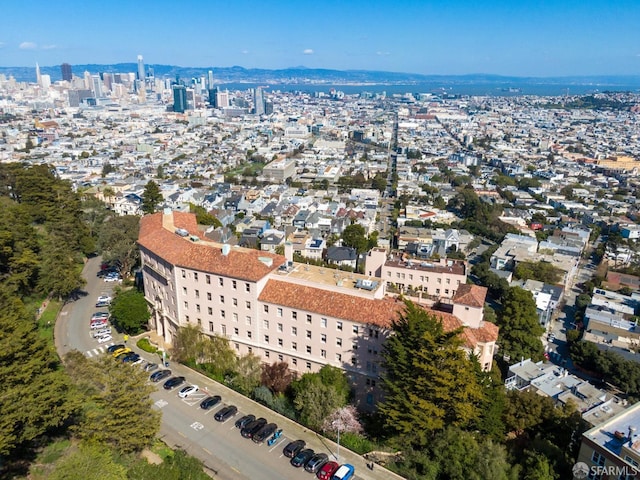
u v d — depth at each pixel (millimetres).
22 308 98250
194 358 112062
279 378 103188
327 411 89312
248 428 88375
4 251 127875
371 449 85125
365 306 99125
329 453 84500
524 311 133000
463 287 108250
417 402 78375
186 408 96375
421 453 78812
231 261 110500
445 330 94688
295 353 106438
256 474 79375
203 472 72875
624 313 167375
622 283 198500
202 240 130250
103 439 73250
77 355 101375
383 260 149125
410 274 141625
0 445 61688
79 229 184125
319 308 100938
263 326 108938
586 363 138750
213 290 111812
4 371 67125
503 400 88625
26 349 74312
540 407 90562
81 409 81375
